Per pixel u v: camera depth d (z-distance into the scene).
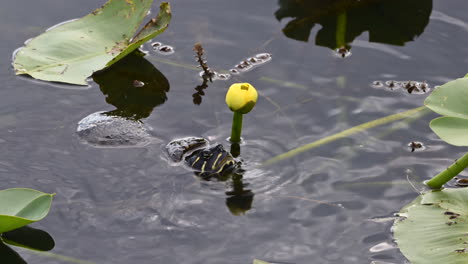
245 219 3.99
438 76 5.45
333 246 3.79
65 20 5.96
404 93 5.27
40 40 5.59
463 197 4.09
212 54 5.76
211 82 5.42
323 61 5.67
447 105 3.93
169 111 5.05
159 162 4.45
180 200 4.12
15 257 3.66
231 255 3.71
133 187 4.21
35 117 4.84
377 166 4.48
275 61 5.67
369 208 4.09
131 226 3.90
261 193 4.22
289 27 6.13
